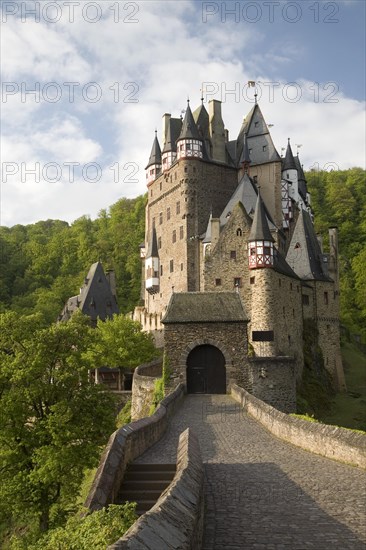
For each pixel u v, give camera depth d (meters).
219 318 38.34
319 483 12.52
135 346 61.44
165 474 14.16
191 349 38.09
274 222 79.00
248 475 13.55
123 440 14.66
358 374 78.25
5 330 32.97
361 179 129.00
